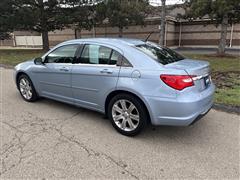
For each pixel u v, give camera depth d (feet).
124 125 12.19
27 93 17.85
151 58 11.48
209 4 39.93
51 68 15.30
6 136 12.00
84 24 66.33
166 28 80.94
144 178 8.68
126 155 10.25
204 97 11.14
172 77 10.37
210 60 40.63
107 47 12.67
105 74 12.30
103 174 8.90
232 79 24.54
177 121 10.62
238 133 12.42
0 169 9.16
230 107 15.81
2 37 77.77
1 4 57.41
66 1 62.64
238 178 8.67
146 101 11.02
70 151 10.53
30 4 61.46
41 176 8.75
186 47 86.48
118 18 60.23
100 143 11.34
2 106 16.84
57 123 13.76
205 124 13.65
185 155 10.27
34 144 11.15
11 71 33.14
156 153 10.44
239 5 38.60
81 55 13.80
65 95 15.07
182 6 48.29
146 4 56.85
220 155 10.24
